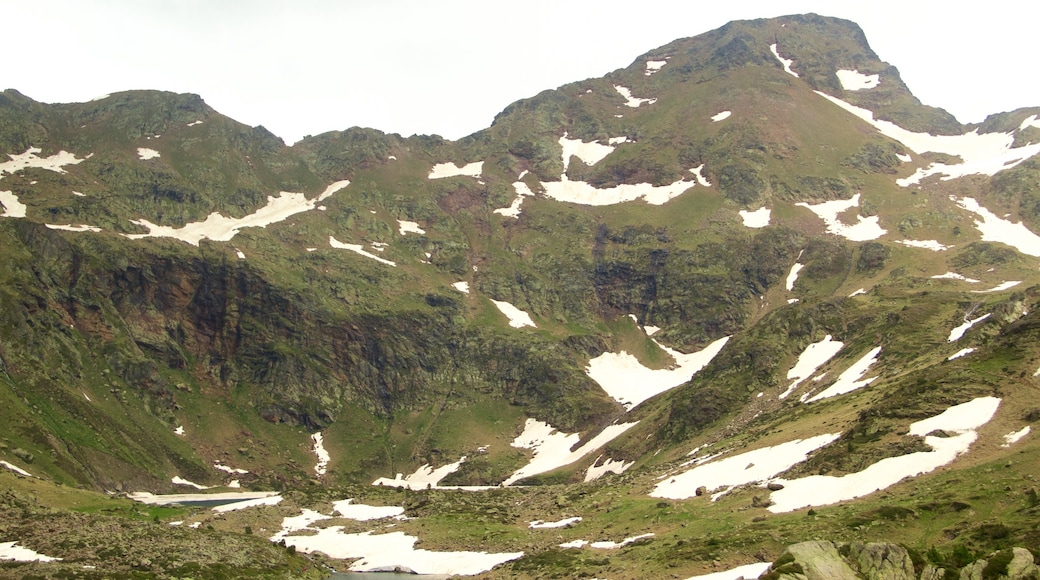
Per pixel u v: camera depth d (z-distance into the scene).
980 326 120.88
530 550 92.81
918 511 67.62
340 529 115.06
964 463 75.62
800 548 56.41
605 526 95.38
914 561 54.19
